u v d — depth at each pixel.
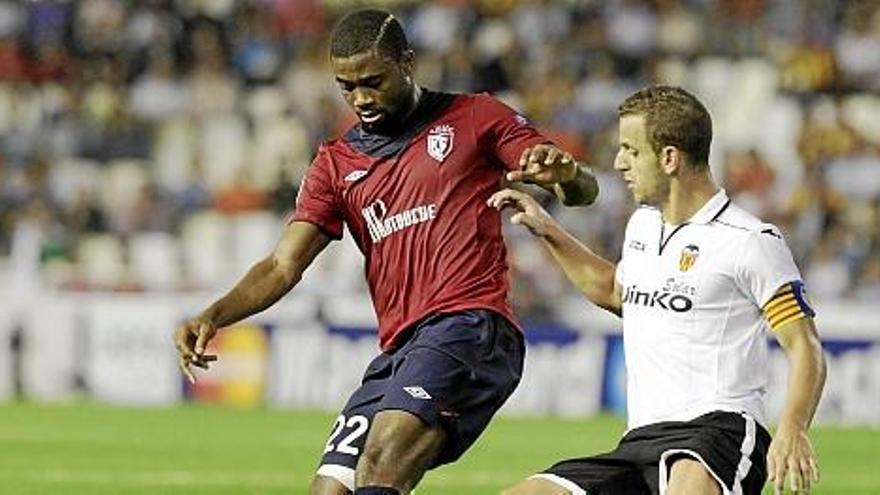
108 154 88.31
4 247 81.38
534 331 66.81
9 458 48.59
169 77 92.06
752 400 23.94
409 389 24.34
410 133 25.69
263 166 85.75
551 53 91.69
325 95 89.25
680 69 92.31
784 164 86.88
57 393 69.50
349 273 72.94
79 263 79.25
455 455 24.91
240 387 68.19
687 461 23.48
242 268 80.31
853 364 64.88
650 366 24.28
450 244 25.38
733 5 94.94
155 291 75.38
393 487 23.80
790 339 23.41
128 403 68.75
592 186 25.02
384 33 25.19
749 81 92.12
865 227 80.38
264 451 51.09
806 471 22.34
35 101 91.19
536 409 66.62
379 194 25.62
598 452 51.53
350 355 67.69
